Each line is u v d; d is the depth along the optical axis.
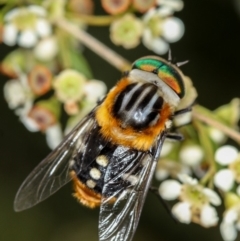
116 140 0.13
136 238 0.16
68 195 0.16
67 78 0.14
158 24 0.14
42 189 0.13
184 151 0.13
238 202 0.13
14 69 0.14
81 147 0.13
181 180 0.13
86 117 0.13
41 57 0.14
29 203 0.13
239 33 0.16
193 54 0.16
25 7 0.14
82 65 0.14
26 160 0.16
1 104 0.16
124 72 0.13
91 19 0.14
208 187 0.13
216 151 0.13
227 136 0.13
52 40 0.14
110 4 0.14
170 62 0.13
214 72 0.16
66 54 0.14
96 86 0.14
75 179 0.13
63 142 0.13
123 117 0.13
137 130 0.13
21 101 0.14
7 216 0.16
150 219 0.16
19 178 0.16
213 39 0.16
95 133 0.13
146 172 0.13
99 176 0.13
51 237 0.16
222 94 0.16
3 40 0.14
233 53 0.16
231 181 0.13
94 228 0.16
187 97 0.13
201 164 0.13
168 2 0.14
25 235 0.16
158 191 0.13
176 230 0.16
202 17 0.16
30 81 0.14
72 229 0.16
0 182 0.16
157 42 0.14
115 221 0.13
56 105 0.14
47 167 0.13
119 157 0.13
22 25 0.14
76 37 0.14
